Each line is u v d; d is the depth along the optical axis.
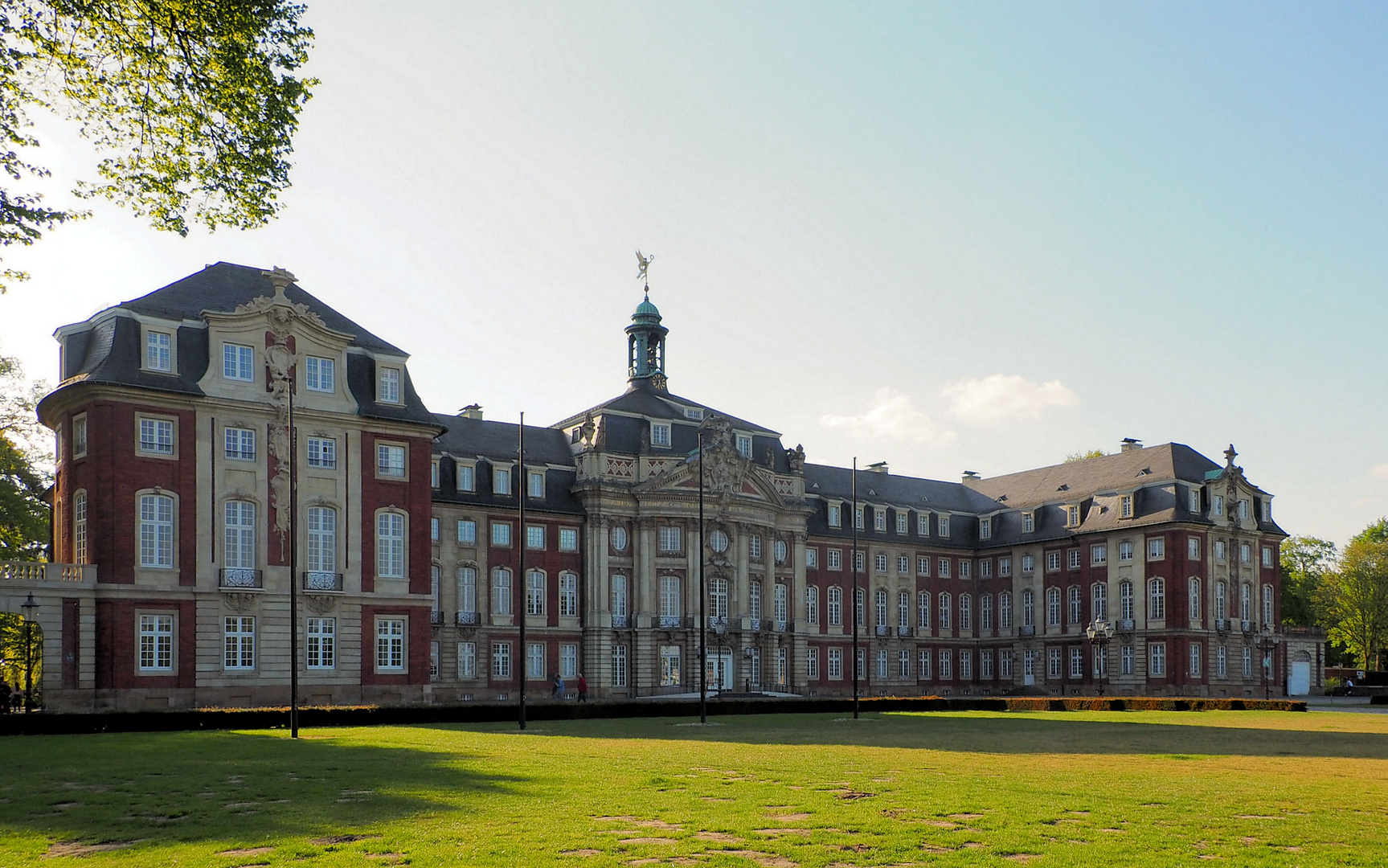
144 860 16.20
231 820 19.42
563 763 29.02
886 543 104.81
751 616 88.38
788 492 94.19
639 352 95.81
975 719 55.69
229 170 28.86
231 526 58.03
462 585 78.62
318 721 46.03
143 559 55.28
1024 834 18.12
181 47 27.08
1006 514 108.81
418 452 64.94
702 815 19.88
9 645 76.69
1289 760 32.06
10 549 73.38
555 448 87.62
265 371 59.72
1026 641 105.25
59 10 25.89
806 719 54.03
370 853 16.59
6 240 27.00
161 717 42.94
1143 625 93.62
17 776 26.03
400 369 65.31
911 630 106.12
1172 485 93.38
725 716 56.94
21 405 75.19
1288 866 16.06
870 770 27.62
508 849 16.75
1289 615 129.25
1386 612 114.19
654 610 84.12
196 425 57.22
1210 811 20.89
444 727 46.41
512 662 79.88
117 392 55.06
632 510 84.81
